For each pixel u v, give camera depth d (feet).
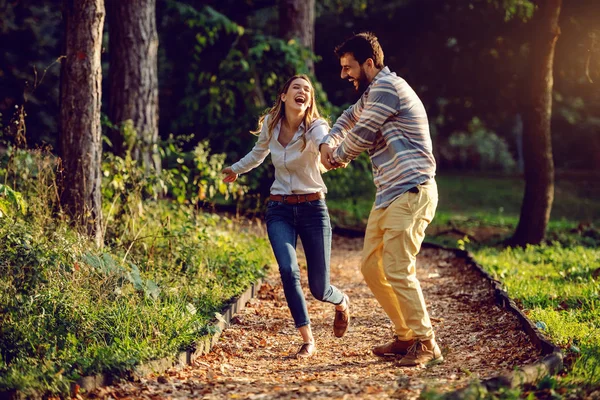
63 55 26.84
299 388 15.89
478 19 77.82
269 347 21.52
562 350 17.57
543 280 31.55
